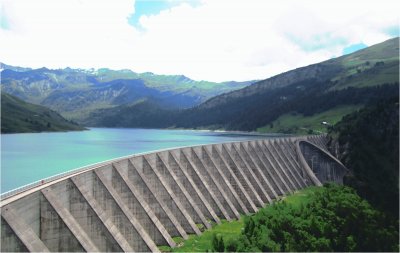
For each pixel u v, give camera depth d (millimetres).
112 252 52719
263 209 104250
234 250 69562
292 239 79625
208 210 89000
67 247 45656
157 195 74812
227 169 112188
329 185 167375
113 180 66312
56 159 181000
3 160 177125
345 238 90000
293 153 187250
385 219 112562
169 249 66312
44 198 45500
